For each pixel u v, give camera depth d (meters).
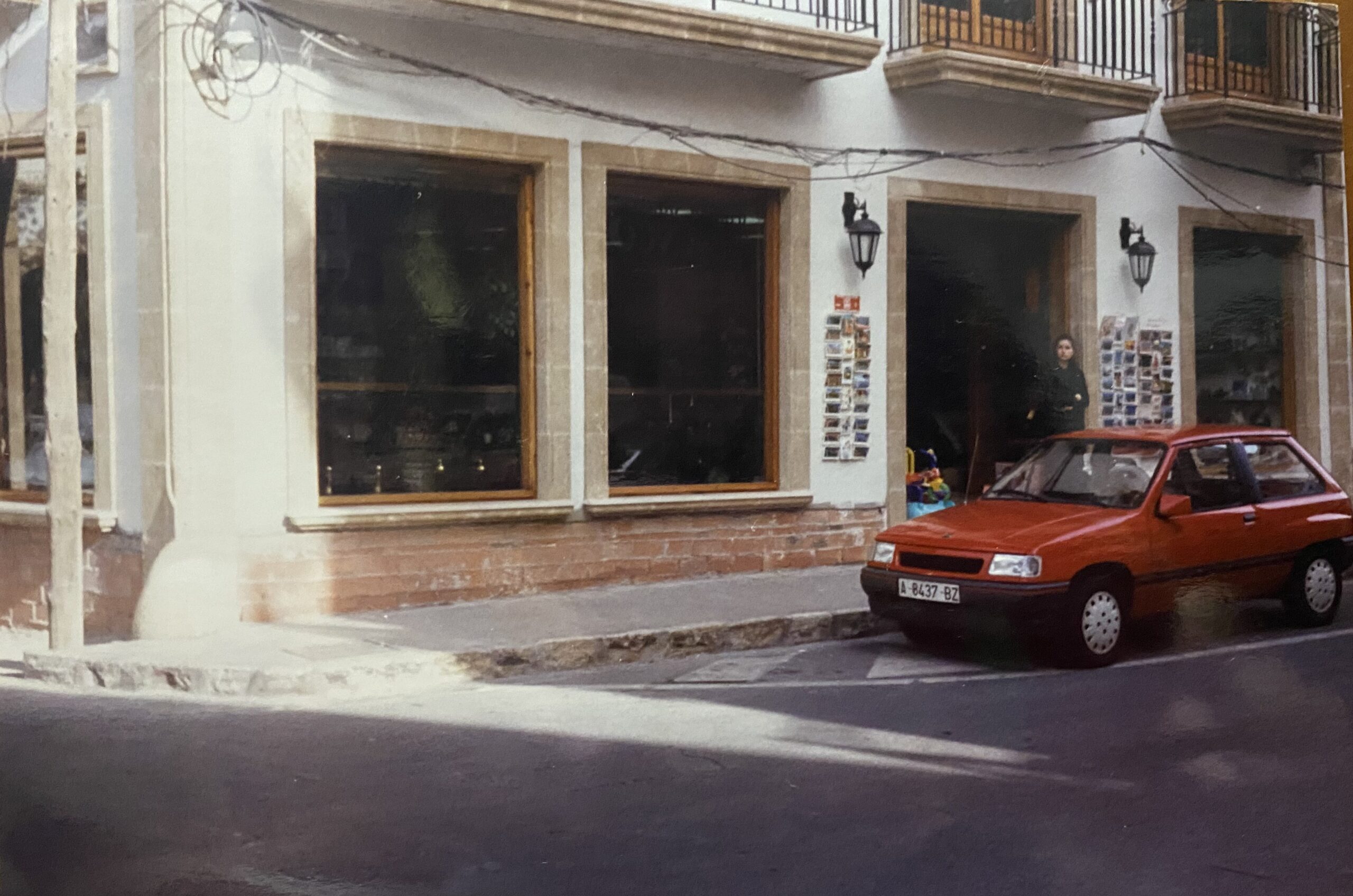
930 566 9.58
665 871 5.21
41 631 11.02
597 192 12.16
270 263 10.53
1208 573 9.91
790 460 13.33
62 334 9.30
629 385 12.56
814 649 10.31
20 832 5.71
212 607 10.09
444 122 11.31
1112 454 10.23
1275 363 16.56
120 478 10.41
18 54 11.20
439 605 11.23
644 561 12.43
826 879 5.11
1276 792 6.23
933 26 14.05
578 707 8.20
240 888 5.04
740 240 13.30
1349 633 10.39
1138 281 15.53
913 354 14.38
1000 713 7.91
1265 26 16.14
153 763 6.81
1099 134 15.36
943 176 14.27
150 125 10.12
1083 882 5.08
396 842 5.56
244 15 10.34
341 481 11.05
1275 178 16.48
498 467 11.91
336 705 8.27
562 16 11.23
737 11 12.95
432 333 11.54
